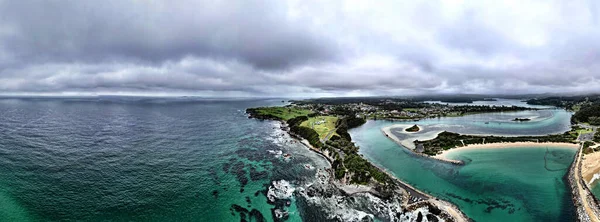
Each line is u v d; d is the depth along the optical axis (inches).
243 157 3548.2
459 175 3011.8
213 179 2741.1
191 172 2918.3
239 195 2404.0
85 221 1921.8
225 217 2060.8
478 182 2792.8
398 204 2285.9
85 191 2347.4
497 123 7701.8
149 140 4407.0
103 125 5890.8
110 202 2192.4
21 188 2311.8
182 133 5206.7
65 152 3417.8
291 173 2972.4
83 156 3294.8
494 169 3198.8
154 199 2284.7
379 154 3996.1
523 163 3417.8
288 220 2033.7
